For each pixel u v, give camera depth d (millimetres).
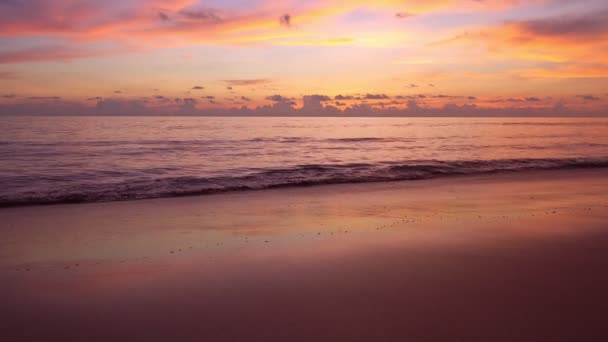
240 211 9578
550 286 4465
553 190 12750
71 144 30125
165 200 11133
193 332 3531
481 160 20891
